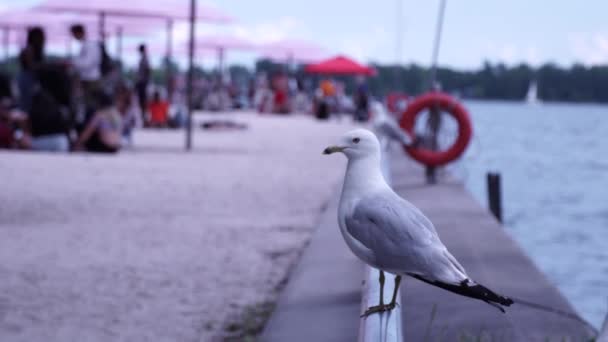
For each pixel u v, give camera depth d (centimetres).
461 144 1204
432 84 1348
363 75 3628
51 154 1445
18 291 594
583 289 927
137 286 614
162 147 1775
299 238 798
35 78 1534
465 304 498
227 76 5031
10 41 3509
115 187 1101
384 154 1116
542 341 443
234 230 829
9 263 674
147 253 720
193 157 1557
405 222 311
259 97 4409
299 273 555
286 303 489
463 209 938
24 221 853
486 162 2497
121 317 541
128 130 1758
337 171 1404
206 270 666
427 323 467
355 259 585
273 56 4094
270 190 1127
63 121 1515
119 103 1747
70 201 977
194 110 3981
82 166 1305
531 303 511
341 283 525
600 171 2341
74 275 641
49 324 523
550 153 2984
